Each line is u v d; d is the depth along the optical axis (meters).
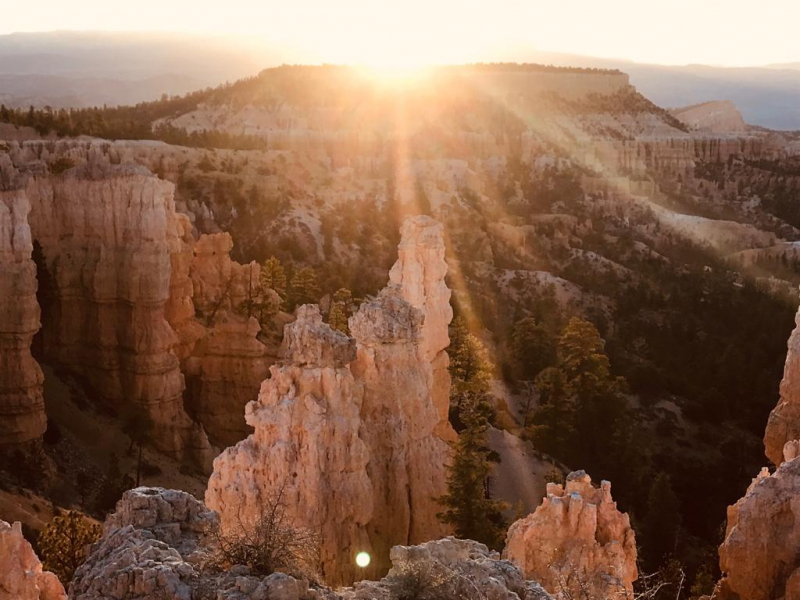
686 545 56.25
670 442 77.94
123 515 21.83
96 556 20.25
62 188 63.62
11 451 52.09
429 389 43.12
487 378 70.81
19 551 24.69
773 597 29.94
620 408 73.94
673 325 107.50
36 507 46.16
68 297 63.75
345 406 34.22
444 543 22.78
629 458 66.94
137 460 58.38
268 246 121.06
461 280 118.38
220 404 67.12
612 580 28.84
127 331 62.50
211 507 33.16
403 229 54.25
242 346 67.06
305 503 32.75
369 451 36.53
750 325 109.69
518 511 48.56
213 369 67.19
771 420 45.78
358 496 34.19
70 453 56.00
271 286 91.06
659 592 43.84
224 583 18.62
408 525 39.19
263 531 20.62
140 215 62.19
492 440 65.62
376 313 39.22
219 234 74.81
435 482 40.56
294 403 33.38
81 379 63.56
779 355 98.38
